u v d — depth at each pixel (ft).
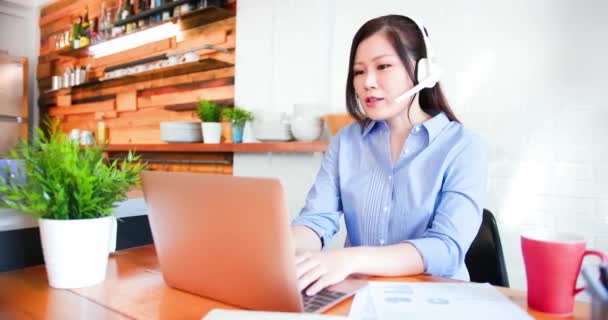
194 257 2.23
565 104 5.44
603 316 1.47
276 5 8.32
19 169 2.41
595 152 5.26
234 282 2.10
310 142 7.11
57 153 2.38
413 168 3.70
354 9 7.26
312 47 7.80
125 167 2.61
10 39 13.85
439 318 1.87
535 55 5.64
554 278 1.96
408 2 6.67
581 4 5.32
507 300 2.12
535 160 5.66
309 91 7.86
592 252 1.95
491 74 5.97
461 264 3.37
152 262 3.02
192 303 2.18
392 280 2.60
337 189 4.23
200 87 9.73
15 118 12.94
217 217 2.06
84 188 2.38
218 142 8.68
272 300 2.01
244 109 8.86
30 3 14.15
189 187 2.14
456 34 6.24
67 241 2.36
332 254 2.65
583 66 5.32
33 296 2.28
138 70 10.80
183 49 10.16
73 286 2.43
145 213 3.91
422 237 3.26
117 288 2.42
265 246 1.94
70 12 13.24
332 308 2.06
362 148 4.11
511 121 5.82
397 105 3.65
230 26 9.15
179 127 8.95
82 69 12.80
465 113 6.18
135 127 11.32
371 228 3.85
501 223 5.92
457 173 3.51
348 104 4.17
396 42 3.53
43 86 14.10
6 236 2.93
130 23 11.07
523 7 5.71
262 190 1.88
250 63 8.75
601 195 5.22
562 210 5.48
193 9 9.48
